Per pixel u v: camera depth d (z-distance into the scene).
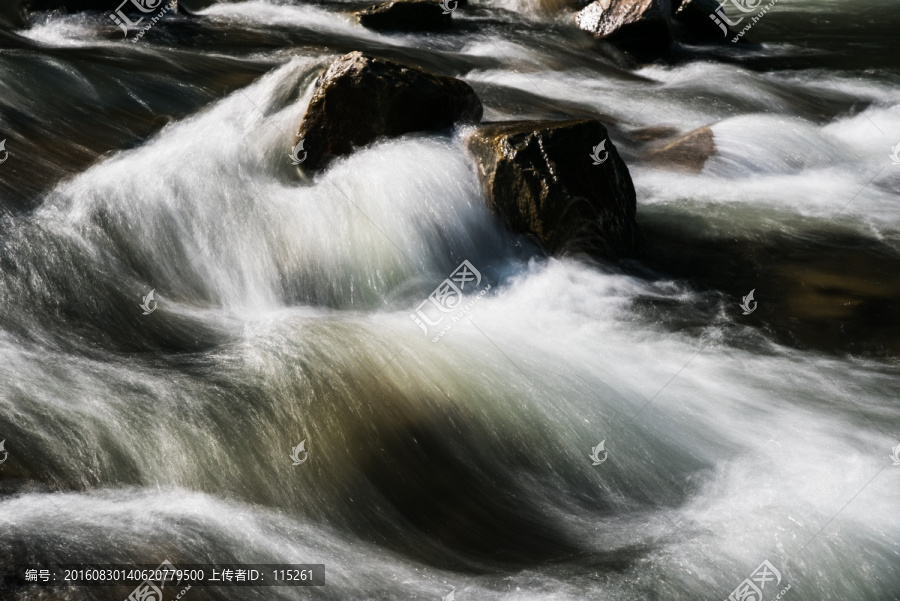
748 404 6.50
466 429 5.91
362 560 4.96
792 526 5.19
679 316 7.72
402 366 6.27
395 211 8.07
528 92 13.48
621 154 11.26
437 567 4.97
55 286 7.10
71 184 8.17
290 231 8.00
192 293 7.72
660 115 13.16
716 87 14.53
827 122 13.36
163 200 8.10
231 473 5.42
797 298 8.08
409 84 8.73
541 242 8.07
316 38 14.36
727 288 8.24
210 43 13.34
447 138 8.77
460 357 6.51
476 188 8.33
